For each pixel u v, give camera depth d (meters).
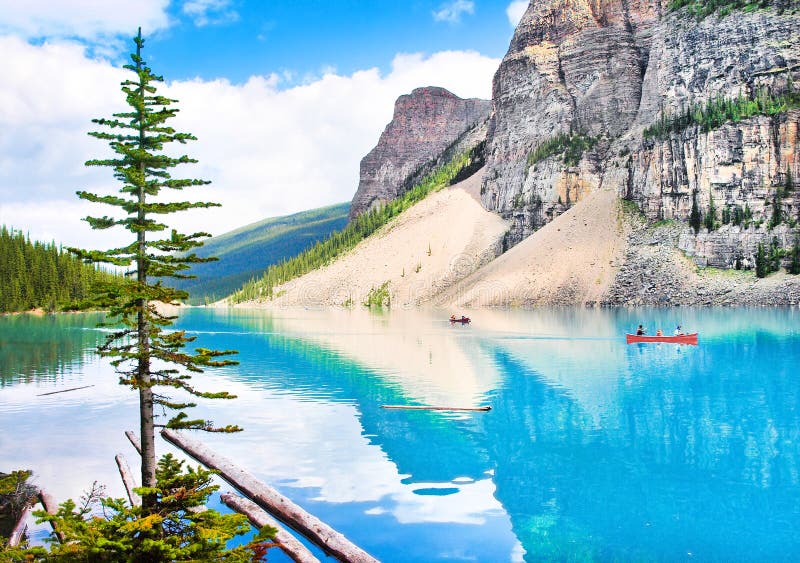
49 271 176.62
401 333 109.69
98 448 34.69
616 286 196.62
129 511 16.56
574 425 38.66
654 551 21.97
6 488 22.66
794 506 25.58
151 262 19.02
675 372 58.38
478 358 71.31
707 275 189.25
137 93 19.55
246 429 38.31
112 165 19.05
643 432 36.88
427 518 24.80
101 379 57.88
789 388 49.84
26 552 15.40
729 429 37.19
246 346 88.69
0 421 41.31
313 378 57.81
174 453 33.62
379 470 30.41
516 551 21.97
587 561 21.00
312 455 32.88
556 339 92.56
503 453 33.00
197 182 19.69
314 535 22.80
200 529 16.12
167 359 19.23
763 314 138.75
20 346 87.38
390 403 45.84
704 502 26.00
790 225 190.38
